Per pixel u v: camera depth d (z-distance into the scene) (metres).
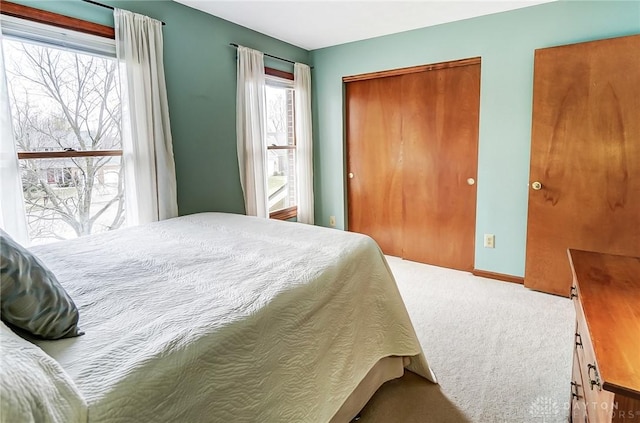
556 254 2.81
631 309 1.00
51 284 0.91
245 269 1.45
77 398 0.69
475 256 3.36
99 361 0.82
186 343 0.91
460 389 1.79
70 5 2.06
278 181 3.92
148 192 2.44
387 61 3.56
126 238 1.95
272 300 1.18
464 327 2.39
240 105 3.16
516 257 3.13
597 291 1.12
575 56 2.55
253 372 1.05
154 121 2.45
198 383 0.90
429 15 3.00
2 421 0.54
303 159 4.01
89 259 1.58
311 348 1.29
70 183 2.22
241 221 2.40
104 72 2.32
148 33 2.38
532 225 2.89
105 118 2.35
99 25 2.20
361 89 3.88
